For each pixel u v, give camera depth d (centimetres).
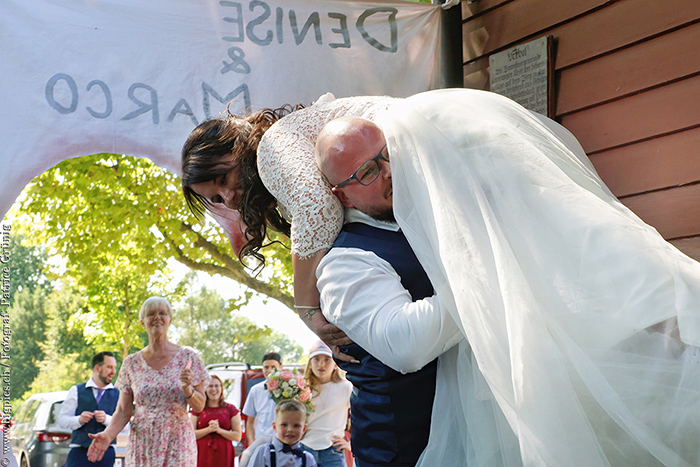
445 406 185
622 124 288
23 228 1116
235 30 326
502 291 160
